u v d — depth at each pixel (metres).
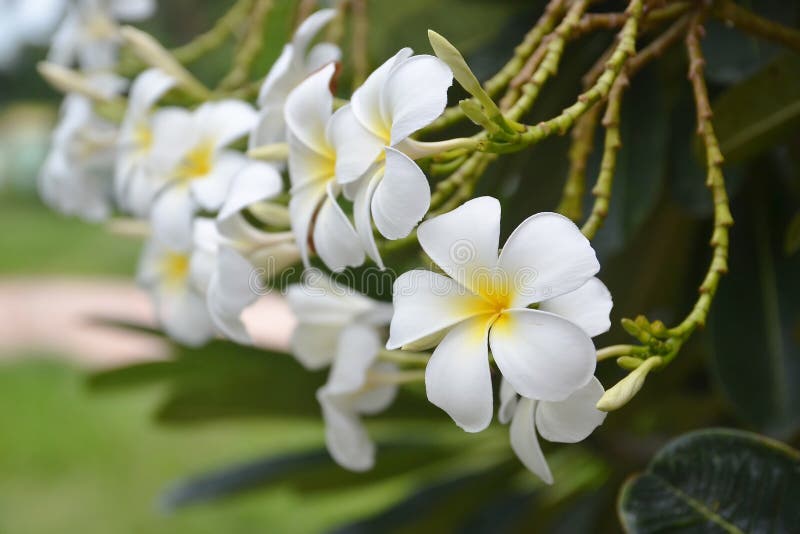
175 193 0.64
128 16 0.81
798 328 0.69
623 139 0.68
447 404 0.49
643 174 0.67
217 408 0.78
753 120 0.62
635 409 0.80
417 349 0.51
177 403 0.78
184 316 0.68
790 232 0.64
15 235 6.32
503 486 0.86
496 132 0.50
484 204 0.50
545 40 0.55
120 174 0.68
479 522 0.88
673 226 0.77
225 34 0.75
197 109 0.67
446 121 0.57
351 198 0.54
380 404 0.64
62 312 4.29
